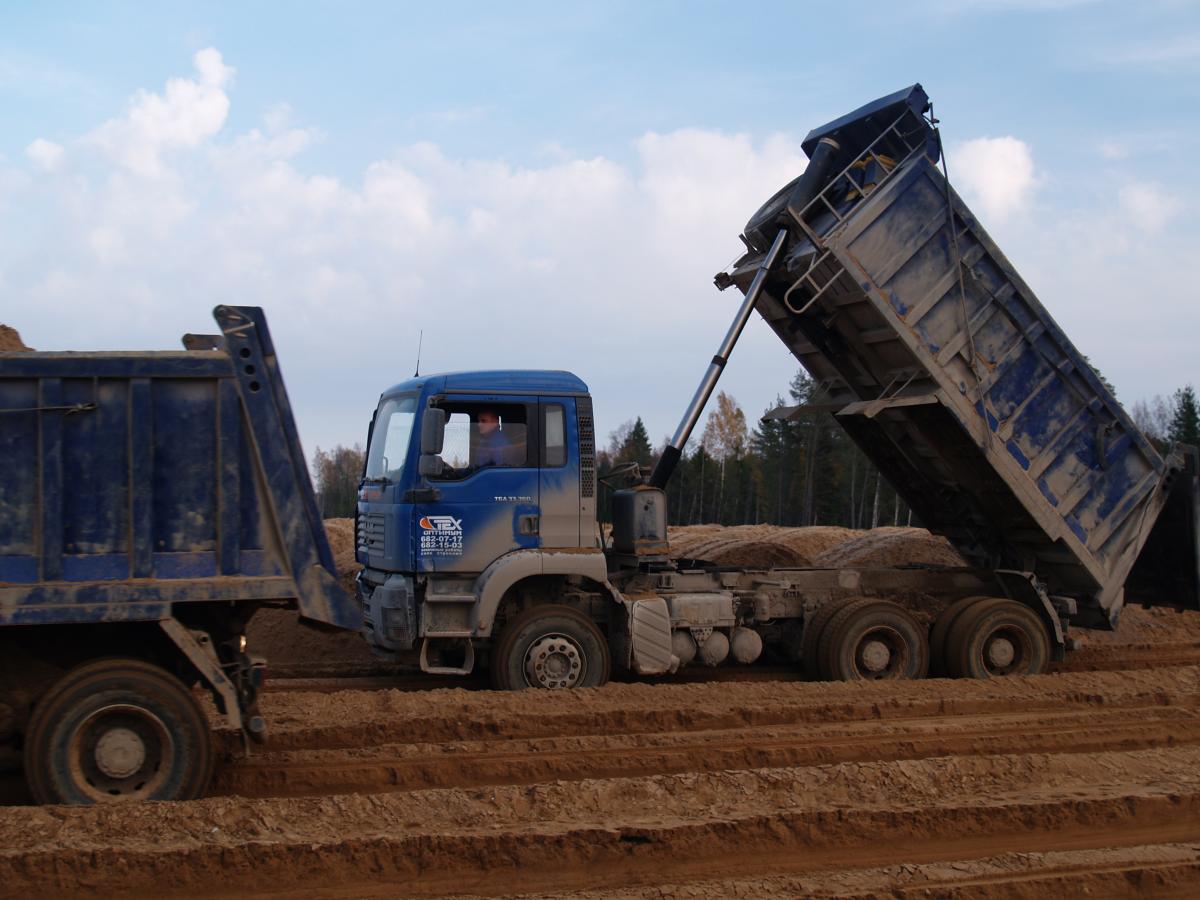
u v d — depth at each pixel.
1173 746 8.78
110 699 6.28
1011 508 11.69
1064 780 7.38
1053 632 11.75
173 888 5.50
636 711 9.05
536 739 8.40
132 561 6.41
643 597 10.73
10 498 6.24
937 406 11.13
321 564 6.76
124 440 6.44
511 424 10.25
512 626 10.10
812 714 9.45
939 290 10.82
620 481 11.69
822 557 14.84
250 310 6.68
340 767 7.46
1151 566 12.40
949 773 7.30
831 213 11.22
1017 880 5.71
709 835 6.18
